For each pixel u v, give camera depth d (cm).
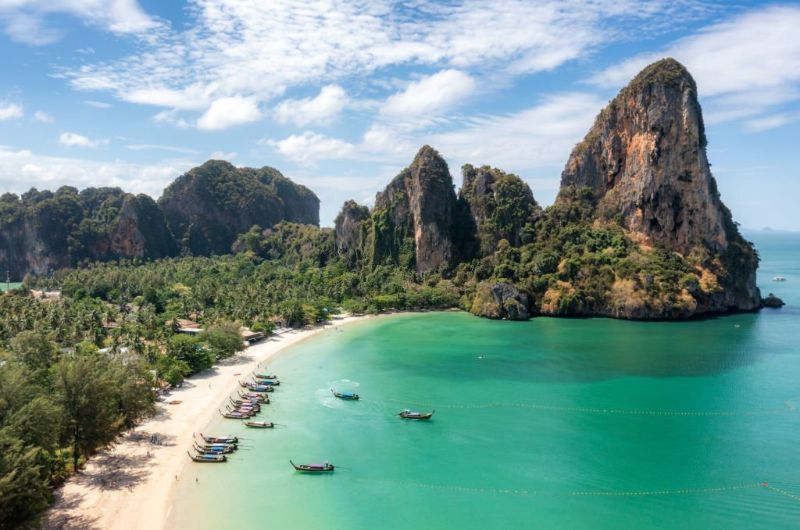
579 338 18675
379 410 11288
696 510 7556
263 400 11619
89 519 7100
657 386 12875
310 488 8075
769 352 16312
